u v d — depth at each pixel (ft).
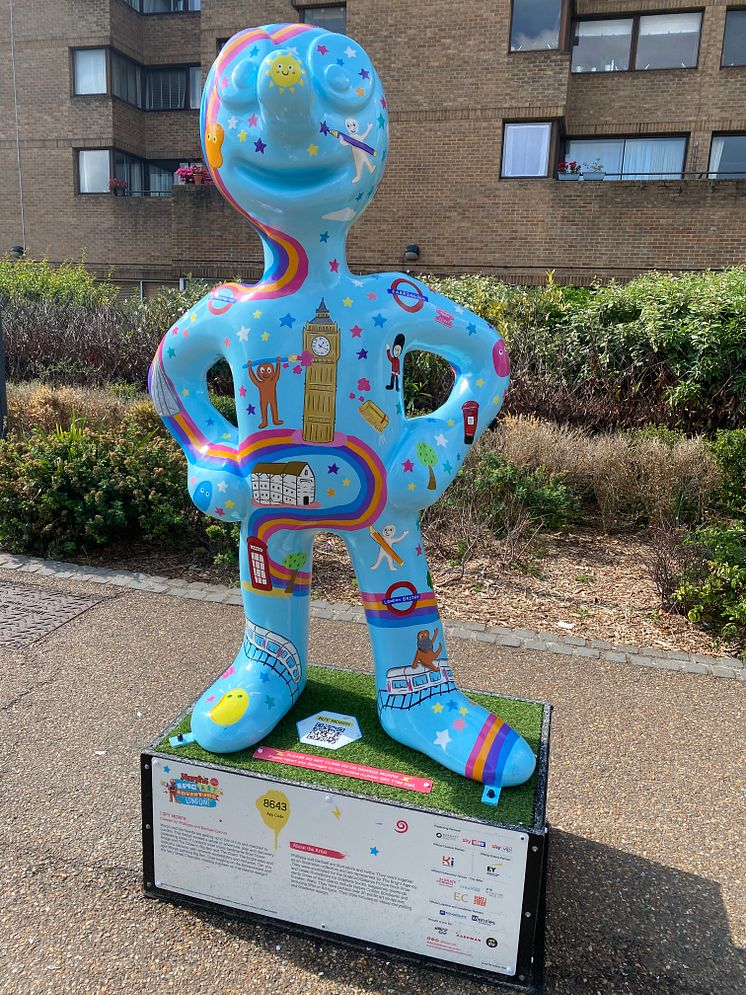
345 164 6.47
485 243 48.37
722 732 10.72
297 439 6.87
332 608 14.87
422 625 7.47
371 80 6.61
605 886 7.65
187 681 11.75
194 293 35.29
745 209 43.78
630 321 27.63
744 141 49.98
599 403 25.59
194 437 7.66
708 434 25.39
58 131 61.11
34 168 61.77
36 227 62.13
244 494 7.23
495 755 6.86
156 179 68.64
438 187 48.60
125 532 18.34
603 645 13.62
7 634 13.33
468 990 6.39
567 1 45.50
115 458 17.98
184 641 13.24
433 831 6.28
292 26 6.66
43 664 12.23
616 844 8.30
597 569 17.53
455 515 18.70
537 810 6.38
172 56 64.75
